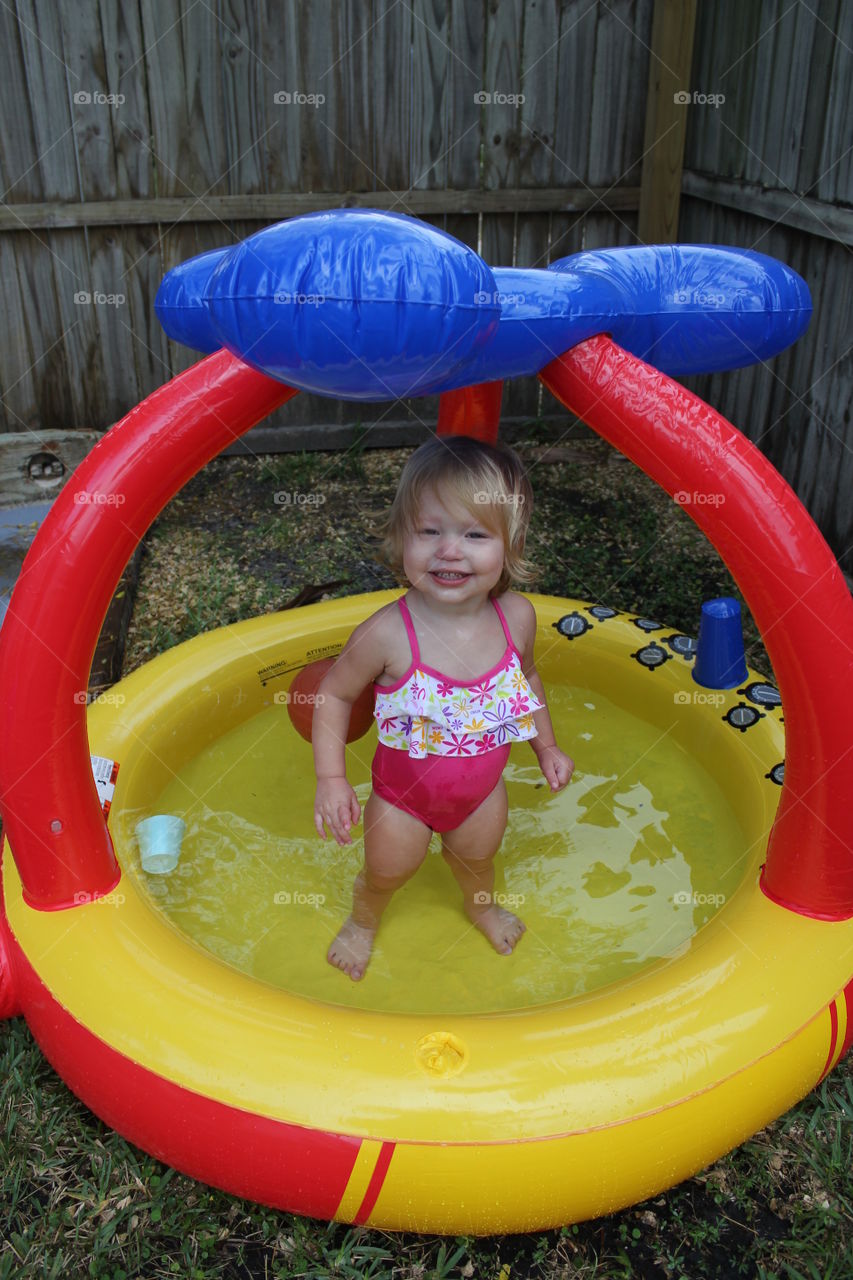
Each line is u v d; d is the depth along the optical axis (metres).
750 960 1.91
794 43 3.95
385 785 2.16
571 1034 1.76
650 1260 1.82
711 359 2.10
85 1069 1.84
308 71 4.70
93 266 4.89
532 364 1.77
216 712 2.88
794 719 1.86
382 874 2.18
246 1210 1.89
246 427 1.83
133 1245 1.83
